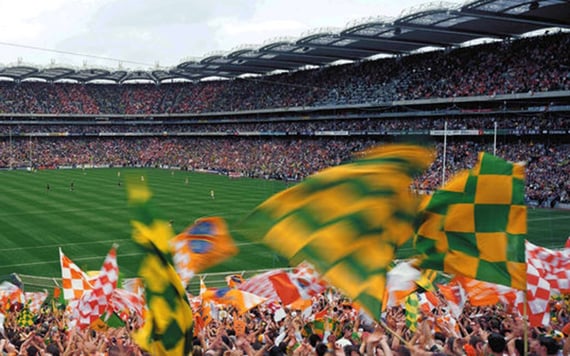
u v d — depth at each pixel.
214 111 129.88
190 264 7.35
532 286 10.75
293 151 110.69
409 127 91.75
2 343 10.77
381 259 5.18
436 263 7.55
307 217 5.39
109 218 54.88
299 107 109.50
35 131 136.25
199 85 142.50
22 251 40.31
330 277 5.12
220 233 7.37
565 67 73.56
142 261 6.24
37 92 140.88
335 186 5.43
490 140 80.94
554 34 79.56
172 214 57.88
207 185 88.25
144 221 6.06
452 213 7.44
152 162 132.88
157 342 6.39
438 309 15.97
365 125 100.19
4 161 125.25
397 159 5.45
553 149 73.00
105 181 94.12
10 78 140.50
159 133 140.00
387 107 95.25
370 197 5.35
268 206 5.52
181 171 119.38
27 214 57.09
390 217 5.34
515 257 7.26
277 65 114.25
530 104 76.81
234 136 128.88
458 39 84.31
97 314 11.89
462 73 86.62
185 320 6.45
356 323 12.72
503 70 81.19
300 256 5.25
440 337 11.70
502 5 64.75
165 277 6.30
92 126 140.25
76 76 138.12
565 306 15.70
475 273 7.38
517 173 7.26
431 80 90.56
